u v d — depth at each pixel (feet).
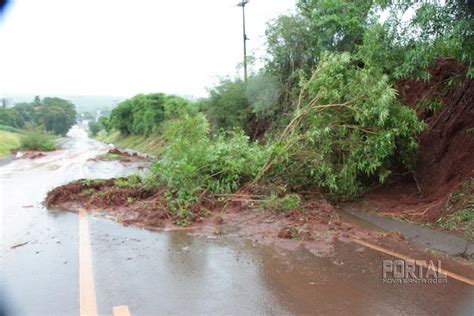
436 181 25.50
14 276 14.66
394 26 24.03
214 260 16.70
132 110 147.23
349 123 27.48
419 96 30.40
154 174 28.71
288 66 42.70
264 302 12.61
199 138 29.12
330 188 27.48
